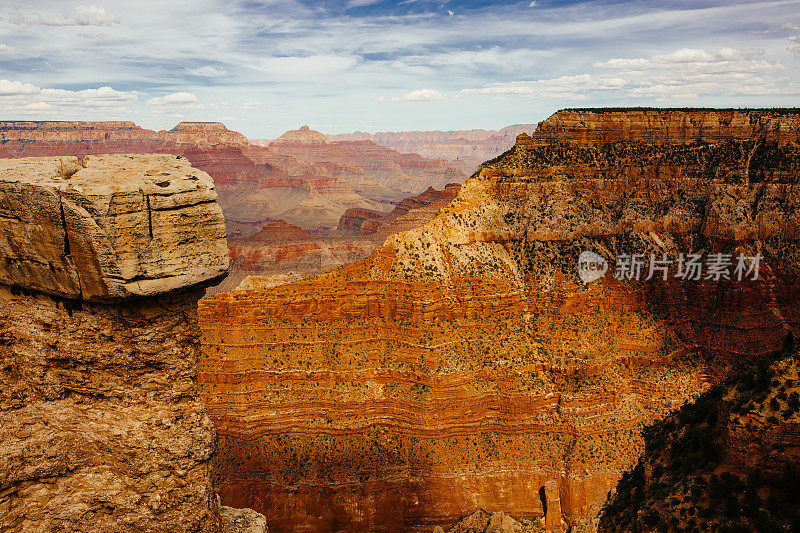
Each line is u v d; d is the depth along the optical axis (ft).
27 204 86.84
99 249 82.53
